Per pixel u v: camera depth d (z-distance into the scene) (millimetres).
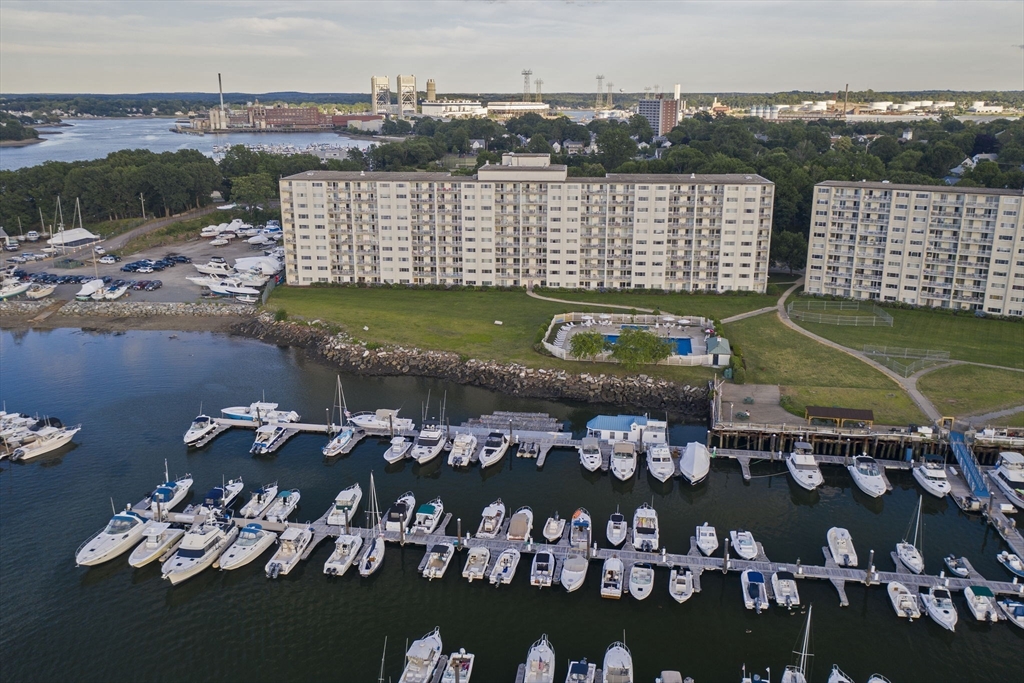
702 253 194125
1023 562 93438
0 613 87562
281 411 136750
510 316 180500
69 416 136250
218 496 107562
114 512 106875
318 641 83625
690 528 103438
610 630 84812
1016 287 171625
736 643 82875
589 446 121688
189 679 78438
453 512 107062
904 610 86312
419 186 197750
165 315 192500
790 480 116812
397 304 191750
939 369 146625
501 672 78875
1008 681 77812
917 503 110312
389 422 129750
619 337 153125
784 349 157500
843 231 186750
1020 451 117375
